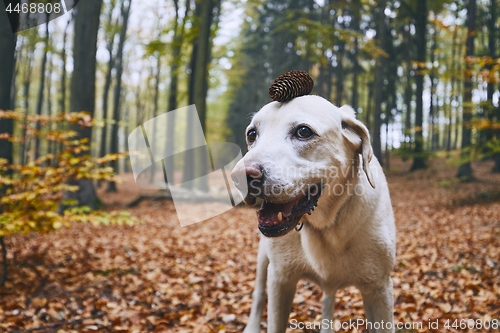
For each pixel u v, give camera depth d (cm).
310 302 423
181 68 2012
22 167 452
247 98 3759
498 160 1891
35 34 1496
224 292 476
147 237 829
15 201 459
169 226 966
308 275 258
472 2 1465
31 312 399
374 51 1967
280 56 3014
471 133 1406
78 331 358
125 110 3559
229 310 410
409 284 476
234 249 705
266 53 3528
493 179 1681
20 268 549
